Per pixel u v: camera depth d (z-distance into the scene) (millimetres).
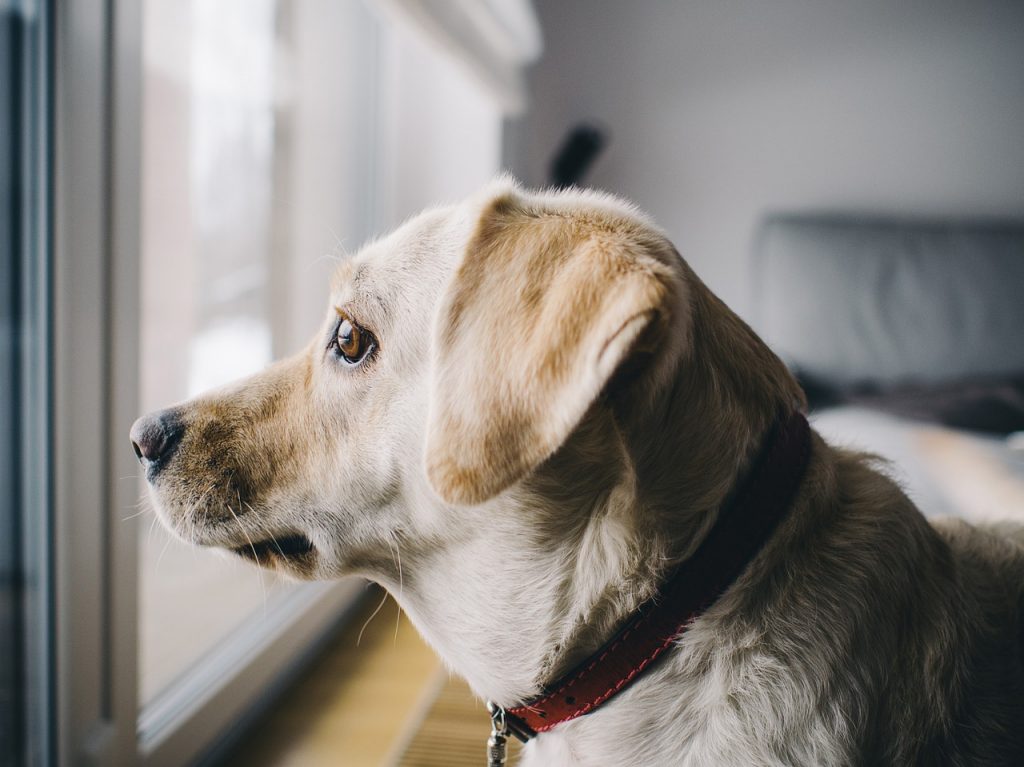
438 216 909
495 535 818
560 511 793
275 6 2033
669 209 3885
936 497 1879
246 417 940
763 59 3750
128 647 1264
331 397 902
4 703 1164
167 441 941
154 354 1644
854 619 745
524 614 820
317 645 2127
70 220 1082
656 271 670
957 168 3723
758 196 3828
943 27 3650
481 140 3078
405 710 1832
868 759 713
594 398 640
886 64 3697
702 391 776
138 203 1233
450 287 748
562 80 3869
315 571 934
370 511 877
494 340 711
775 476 794
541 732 862
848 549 785
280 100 2096
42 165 1068
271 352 2158
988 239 3480
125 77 1182
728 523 766
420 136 3047
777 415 825
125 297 1212
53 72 1049
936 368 3432
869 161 3756
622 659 770
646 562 763
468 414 706
